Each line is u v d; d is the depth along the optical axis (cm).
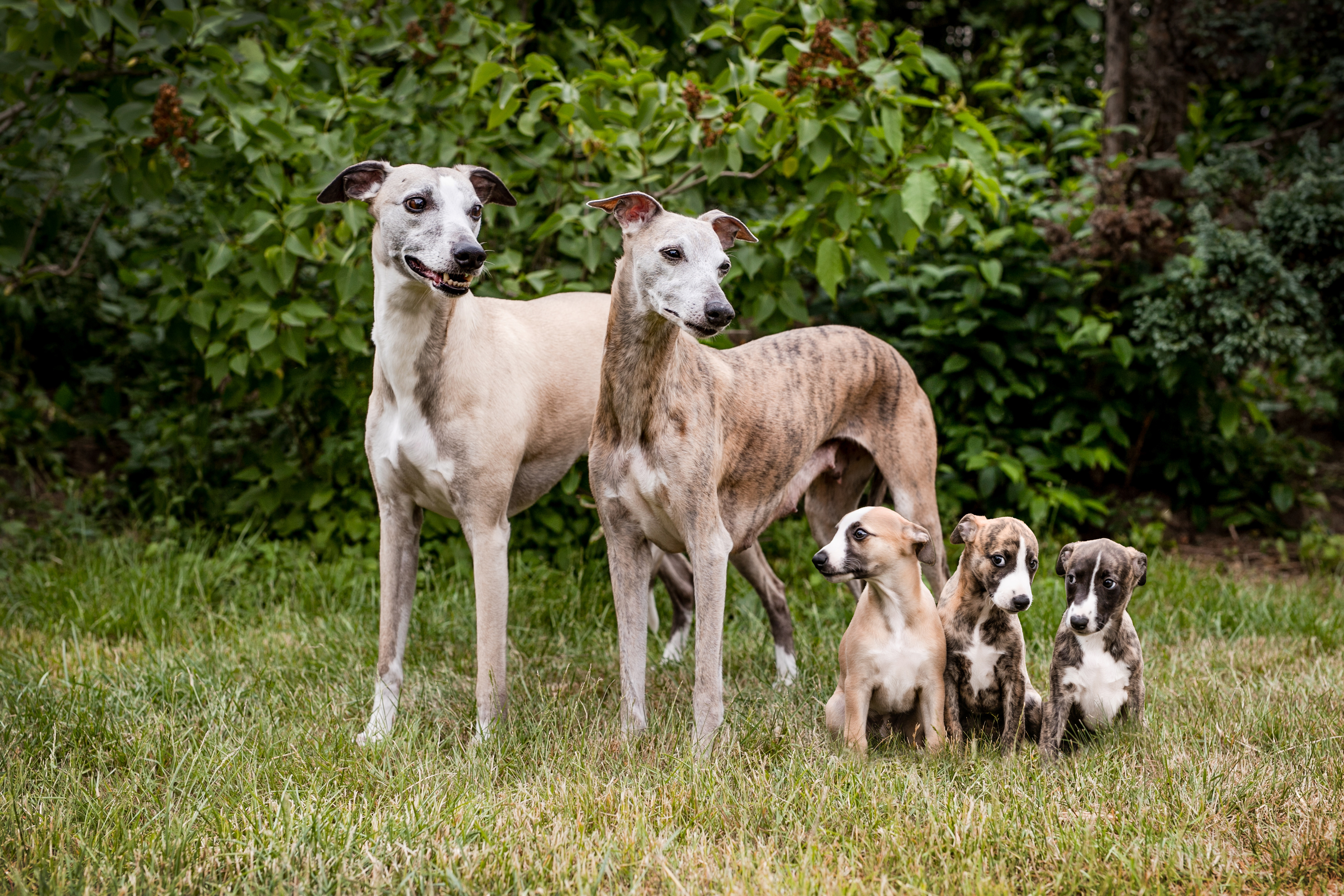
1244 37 668
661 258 313
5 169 606
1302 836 261
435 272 335
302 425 627
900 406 416
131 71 525
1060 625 380
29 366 729
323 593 514
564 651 459
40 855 251
